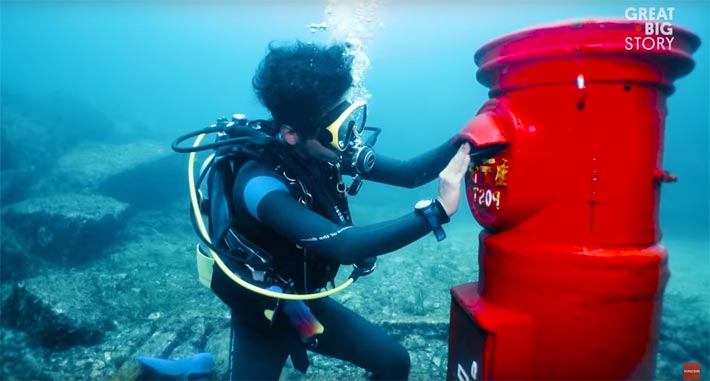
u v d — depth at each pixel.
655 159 1.33
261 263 1.78
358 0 4.50
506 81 1.44
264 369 1.99
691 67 1.32
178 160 11.39
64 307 3.79
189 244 7.78
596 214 1.31
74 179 9.81
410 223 1.37
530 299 1.40
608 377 1.34
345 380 2.97
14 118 15.36
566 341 1.36
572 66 1.27
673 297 5.06
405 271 6.07
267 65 1.61
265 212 1.53
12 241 6.44
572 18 1.32
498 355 1.43
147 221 9.16
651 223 1.34
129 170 10.37
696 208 16.42
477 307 1.57
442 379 2.95
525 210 1.39
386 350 2.06
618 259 1.27
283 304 1.85
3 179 10.32
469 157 1.37
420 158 2.09
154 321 3.98
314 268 1.88
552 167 1.34
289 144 1.70
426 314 4.34
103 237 7.24
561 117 1.31
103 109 22.94
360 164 1.74
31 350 3.55
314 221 1.46
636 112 1.28
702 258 8.20
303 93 1.50
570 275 1.32
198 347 3.47
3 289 5.44
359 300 4.69
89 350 3.53
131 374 2.99
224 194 1.83
